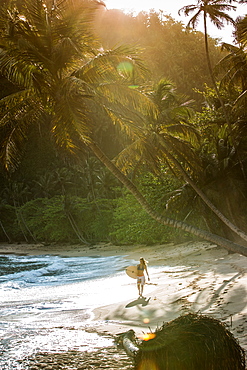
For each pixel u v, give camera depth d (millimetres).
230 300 9953
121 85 14352
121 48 13617
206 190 23531
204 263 21234
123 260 32406
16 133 15922
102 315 10508
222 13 21000
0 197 85875
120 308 11266
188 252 27875
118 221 54062
